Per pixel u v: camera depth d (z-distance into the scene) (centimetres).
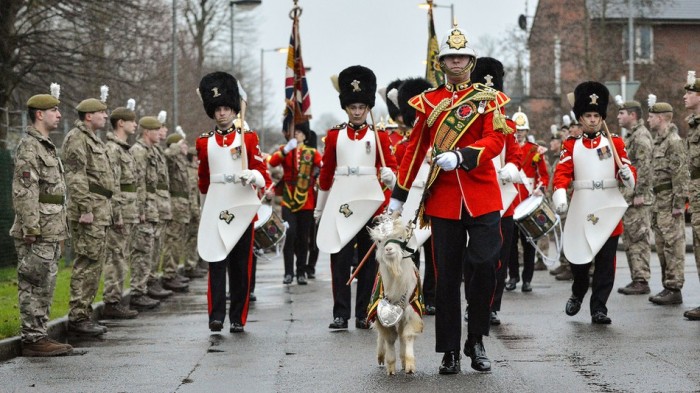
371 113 1490
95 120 1443
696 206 1482
